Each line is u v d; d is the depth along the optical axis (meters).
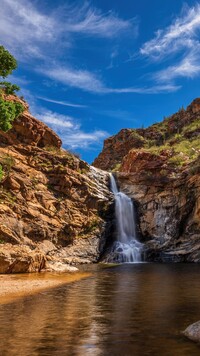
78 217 35.03
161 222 38.47
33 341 7.38
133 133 76.81
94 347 7.00
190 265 29.55
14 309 10.78
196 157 42.59
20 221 29.81
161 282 17.72
